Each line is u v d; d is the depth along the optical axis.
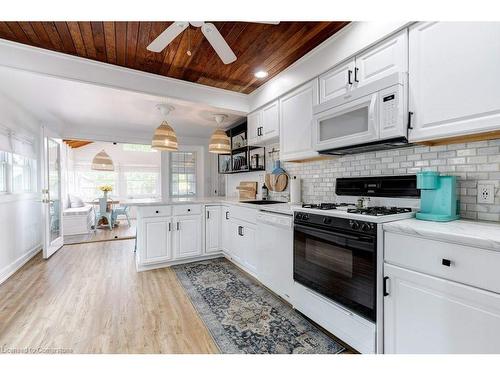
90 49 2.07
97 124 4.24
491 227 1.20
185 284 2.58
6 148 2.92
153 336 1.69
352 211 1.62
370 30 1.69
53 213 3.91
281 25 1.80
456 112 1.29
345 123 1.82
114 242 4.53
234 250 3.10
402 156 1.82
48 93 2.79
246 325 1.84
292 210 2.01
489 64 1.18
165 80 2.65
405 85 1.48
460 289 1.04
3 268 2.75
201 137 5.38
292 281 2.04
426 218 1.43
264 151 3.46
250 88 2.99
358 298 1.46
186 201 3.26
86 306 2.10
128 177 8.00
